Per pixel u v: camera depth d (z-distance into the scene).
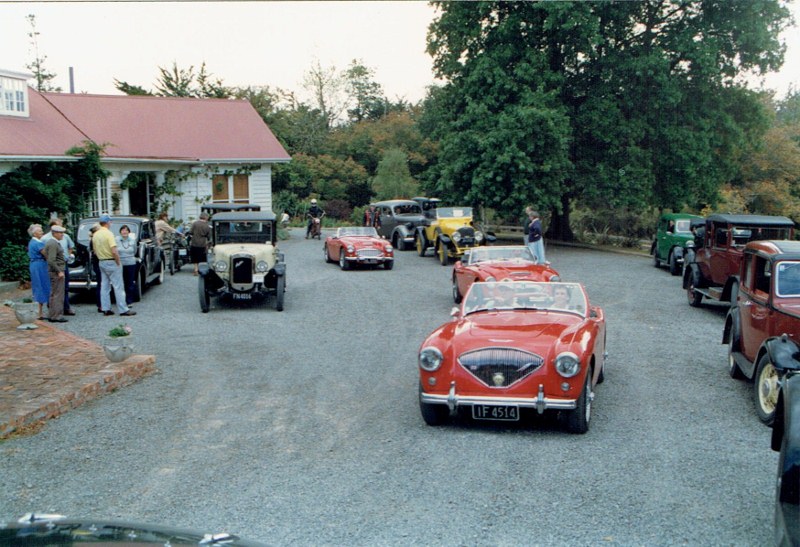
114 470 6.09
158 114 33.03
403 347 11.42
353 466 6.19
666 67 27.72
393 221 30.58
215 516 5.14
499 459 6.36
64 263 13.55
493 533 4.87
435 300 16.47
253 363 10.28
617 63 28.53
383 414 7.81
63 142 21.14
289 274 21.53
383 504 5.36
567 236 33.12
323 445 6.76
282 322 13.70
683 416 7.74
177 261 21.70
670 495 5.53
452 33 30.52
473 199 28.92
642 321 13.80
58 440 6.88
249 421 7.53
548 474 5.98
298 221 44.44
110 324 13.23
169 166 30.19
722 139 29.92
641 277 20.47
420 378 7.24
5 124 19.33
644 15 29.20
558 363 6.86
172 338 12.06
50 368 9.12
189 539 2.81
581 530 4.91
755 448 6.67
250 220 16.38
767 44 28.02
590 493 5.57
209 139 32.47
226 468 6.14
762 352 7.67
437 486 5.73
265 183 33.00
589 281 19.55
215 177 32.16
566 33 28.50
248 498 5.48
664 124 29.31
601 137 28.70
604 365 9.55
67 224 19.89
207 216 20.64
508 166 27.47
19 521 2.91
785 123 49.56
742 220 13.91
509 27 28.22
